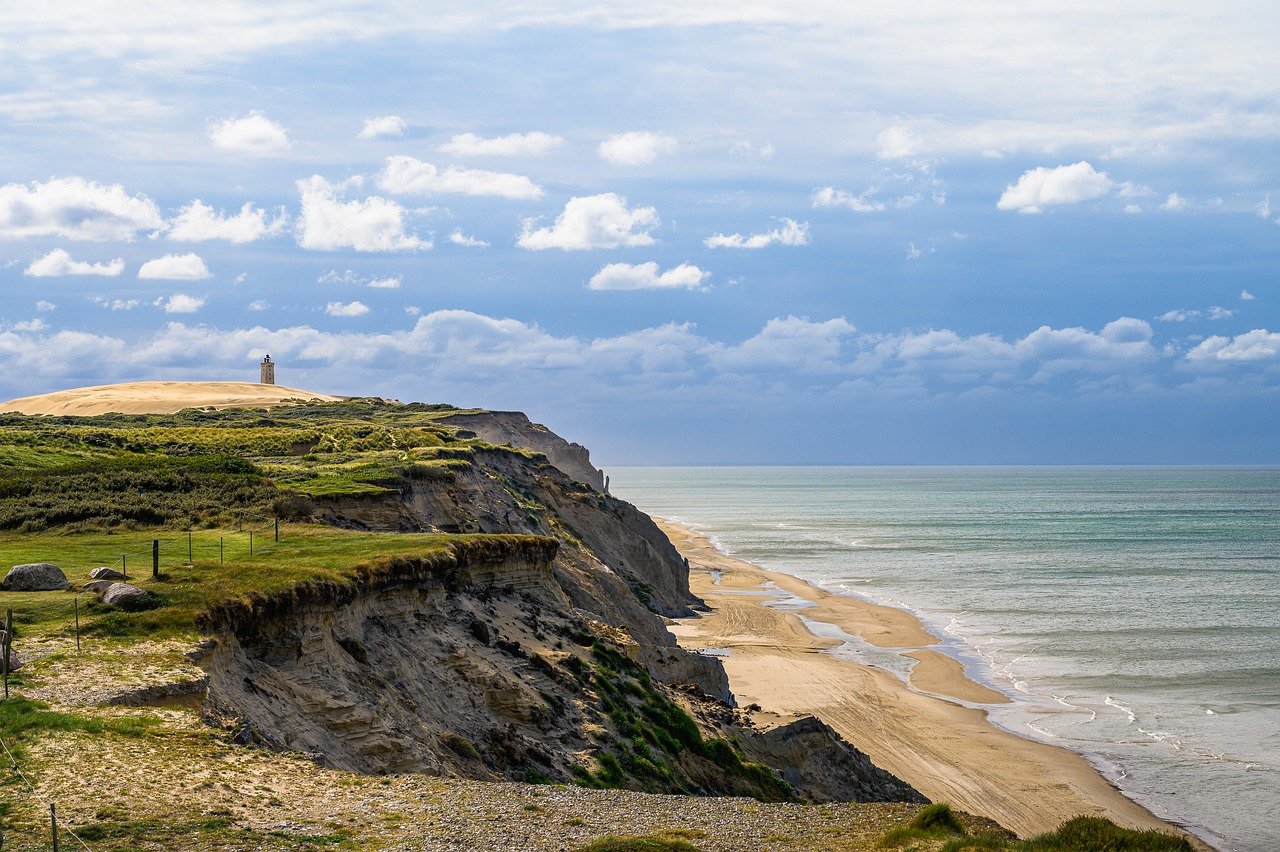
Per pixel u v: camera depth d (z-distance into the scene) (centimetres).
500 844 2267
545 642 4962
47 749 2409
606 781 3838
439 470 7775
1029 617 10631
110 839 2038
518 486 10350
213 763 2527
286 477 7088
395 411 16462
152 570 3972
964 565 15388
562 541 8725
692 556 17100
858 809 2905
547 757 3850
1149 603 11438
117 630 3189
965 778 5653
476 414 15562
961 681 7869
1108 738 6397
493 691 4094
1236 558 15962
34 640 3102
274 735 2961
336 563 4166
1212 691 7475
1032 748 6191
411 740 3312
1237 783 5572
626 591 8494
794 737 5269
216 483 6462
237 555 4450
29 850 1952
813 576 14362
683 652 6116
